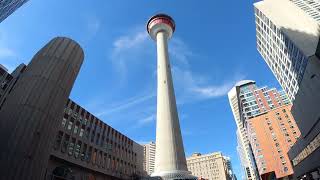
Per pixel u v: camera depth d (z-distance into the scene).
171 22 92.44
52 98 30.42
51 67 32.34
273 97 155.62
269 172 115.00
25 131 26.42
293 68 88.38
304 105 60.91
